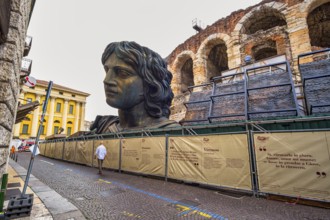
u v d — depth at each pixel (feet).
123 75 47.60
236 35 61.57
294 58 47.11
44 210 14.51
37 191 20.39
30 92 165.68
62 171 37.99
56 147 71.82
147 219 13.60
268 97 33.30
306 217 13.70
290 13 51.03
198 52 74.54
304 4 48.67
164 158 28.43
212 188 23.00
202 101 42.06
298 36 47.78
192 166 24.58
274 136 18.70
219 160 22.13
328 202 15.24
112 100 47.91
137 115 48.80
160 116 50.29
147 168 30.78
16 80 13.42
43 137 165.27
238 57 59.62
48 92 16.21
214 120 38.27
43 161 60.90
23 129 156.04
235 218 13.66
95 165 44.57
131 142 34.99
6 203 15.55
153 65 49.62
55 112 180.34
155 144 30.25
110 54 50.21
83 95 202.28
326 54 40.55
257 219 13.41
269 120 20.66
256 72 42.57
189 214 14.53
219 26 68.49
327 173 15.58
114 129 51.93
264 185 18.63
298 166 17.01
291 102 29.84
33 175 32.07
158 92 49.29
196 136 24.84
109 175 33.04
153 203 17.26
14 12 11.43
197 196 19.60
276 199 18.01
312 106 25.70
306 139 16.90
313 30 63.98
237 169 20.62
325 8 53.31
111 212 14.92
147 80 48.24
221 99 40.01
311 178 16.25
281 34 51.78
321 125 18.44
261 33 55.72
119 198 18.85
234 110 36.09
